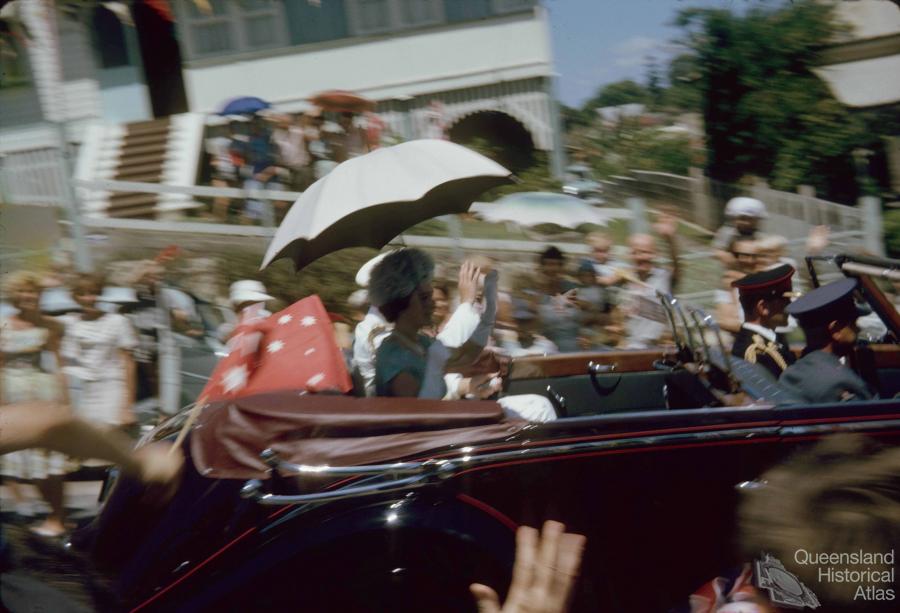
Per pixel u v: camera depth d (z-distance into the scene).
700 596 1.85
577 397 3.86
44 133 10.51
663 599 2.32
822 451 1.36
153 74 14.98
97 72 14.24
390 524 2.26
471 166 3.61
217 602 2.23
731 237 5.52
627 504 2.33
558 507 2.32
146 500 2.32
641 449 2.35
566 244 7.92
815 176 11.03
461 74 14.08
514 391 3.82
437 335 3.59
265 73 14.20
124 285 6.16
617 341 6.00
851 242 8.43
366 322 3.99
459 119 14.23
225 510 2.32
